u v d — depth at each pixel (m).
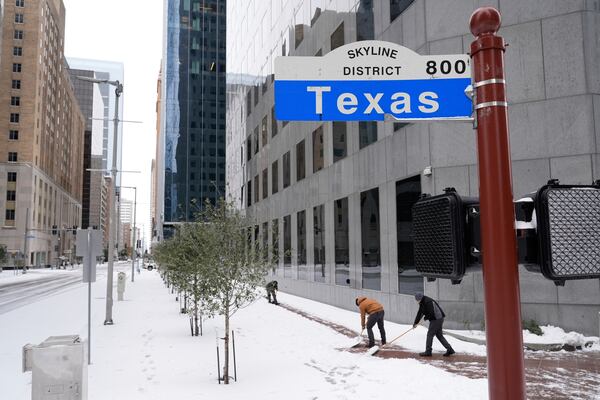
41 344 5.80
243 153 40.81
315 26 24.39
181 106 111.81
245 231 11.25
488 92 2.42
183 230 19.25
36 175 96.50
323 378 8.96
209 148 112.06
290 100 3.17
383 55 3.18
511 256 2.26
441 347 11.82
